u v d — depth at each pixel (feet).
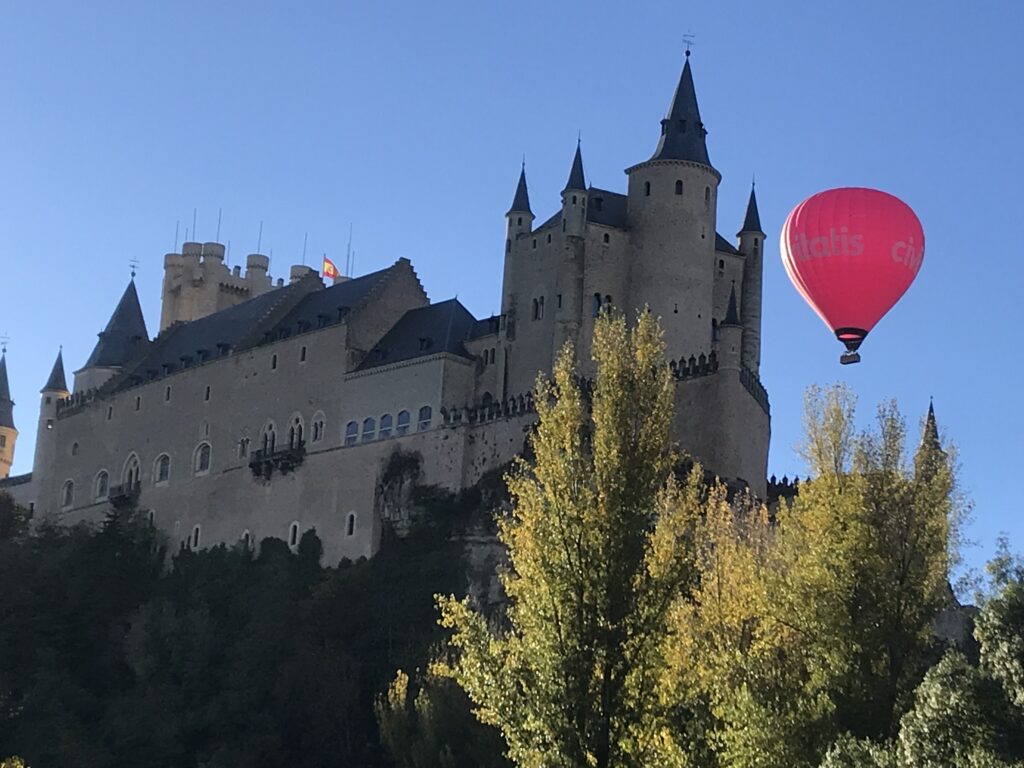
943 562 199.00
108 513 562.66
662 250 447.83
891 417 206.28
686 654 189.78
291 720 387.96
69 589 492.54
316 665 395.75
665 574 165.07
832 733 181.47
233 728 392.88
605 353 172.76
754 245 474.08
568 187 447.83
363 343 501.97
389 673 392.68
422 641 397.19
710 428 399.65
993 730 155.22
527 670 161.99
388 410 475.72
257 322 548.72
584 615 161.79
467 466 445.78
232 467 529.04
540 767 157.28
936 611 197.47
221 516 526.98
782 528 219.41
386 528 459.32
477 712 166.61
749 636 200.54
